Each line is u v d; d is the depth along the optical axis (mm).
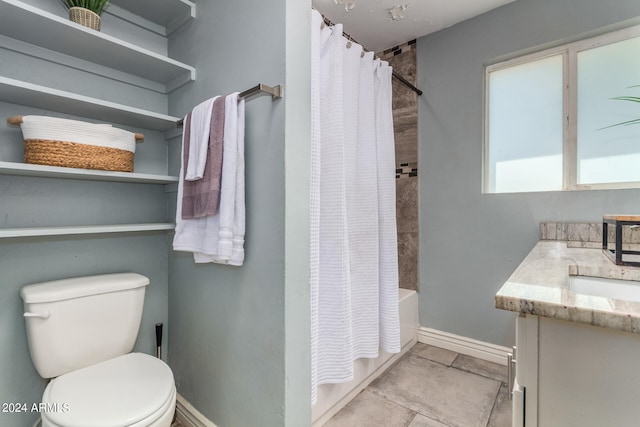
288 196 1055
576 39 1761
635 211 1554
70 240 1385
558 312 554
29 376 1270
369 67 1691
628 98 1545
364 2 1901
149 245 1642
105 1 1273
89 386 1072
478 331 2047
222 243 1097
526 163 1952
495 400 1586
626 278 899
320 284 1437
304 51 1117
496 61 2014
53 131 1119
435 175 2215
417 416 1472
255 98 1143
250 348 1167
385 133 1807
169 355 1665
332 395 1479
